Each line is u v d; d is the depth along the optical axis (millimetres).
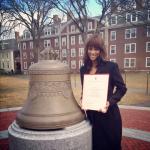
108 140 2748
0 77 32500
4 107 9648
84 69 2789
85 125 2529
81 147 2377
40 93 2484
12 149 2414
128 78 25906
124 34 37969
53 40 47125
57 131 2342
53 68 2467
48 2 22266
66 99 2559
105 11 20938
